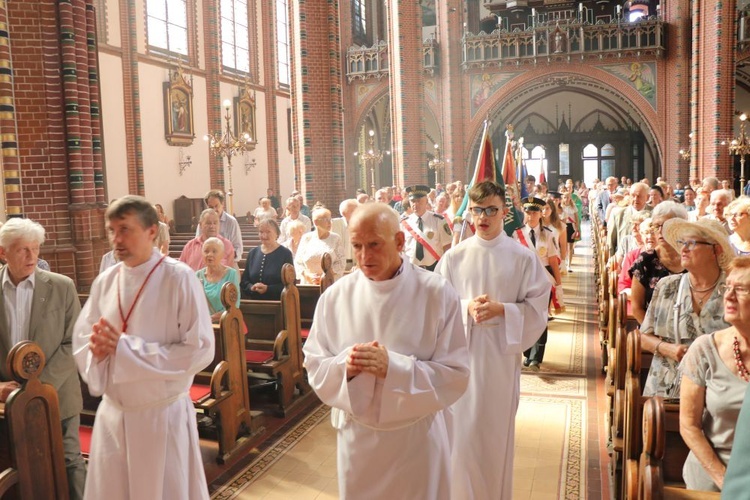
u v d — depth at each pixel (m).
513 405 4.07
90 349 3.04
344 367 2.63
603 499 4.54
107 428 3.15
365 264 2.70
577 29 24.92
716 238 3.34
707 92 19.42
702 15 19.56
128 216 3.15
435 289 2.80
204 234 6.98
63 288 4.02
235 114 27.27
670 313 3.61
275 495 4.68
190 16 24.81
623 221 8.84
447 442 2.90
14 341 3.92
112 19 20.92
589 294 12.30
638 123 31.20
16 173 7.96
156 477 3.09
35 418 3.63
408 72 21.50
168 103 23.30
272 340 6.68
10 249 3.78
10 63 7.88
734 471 1.46
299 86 15.33
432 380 2.68
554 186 34.75
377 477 2.75
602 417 6.10
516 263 4.21
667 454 3.31
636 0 30.95
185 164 24.42
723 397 2.69
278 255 6.93
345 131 28.08
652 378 3.67
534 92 31.78
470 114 26.05
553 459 5.20
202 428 5.73
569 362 7.94
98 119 8.93
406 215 8.34
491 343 4.05
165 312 3.20
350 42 28.61
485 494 4.00
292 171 32.09
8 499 3.61
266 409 6.49
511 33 25.34
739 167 28.42
